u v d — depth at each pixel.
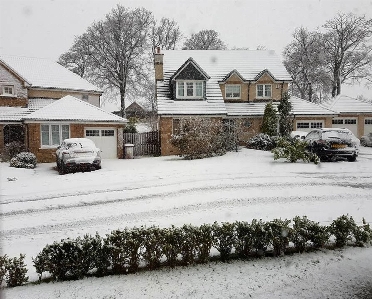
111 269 5.90
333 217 8.69
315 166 15.54
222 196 10.84
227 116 26.86
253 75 29.22
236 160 18.14
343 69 43.78
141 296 4.95
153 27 46.62
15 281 5.44
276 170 14.67
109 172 15.41
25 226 8.72
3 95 25.33
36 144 21.36
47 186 12.75
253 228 6.20
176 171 15.10
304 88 48.66
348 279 5.37
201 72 25.55
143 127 42.94
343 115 30.11
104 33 43.31
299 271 5.64
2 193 11.82
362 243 6.63
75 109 22.97
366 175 13.39
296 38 47.44
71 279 5.57
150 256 5.83
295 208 9.56
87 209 9.99
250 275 5.54
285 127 25.12
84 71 45.56
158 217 9.18
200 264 5.99
